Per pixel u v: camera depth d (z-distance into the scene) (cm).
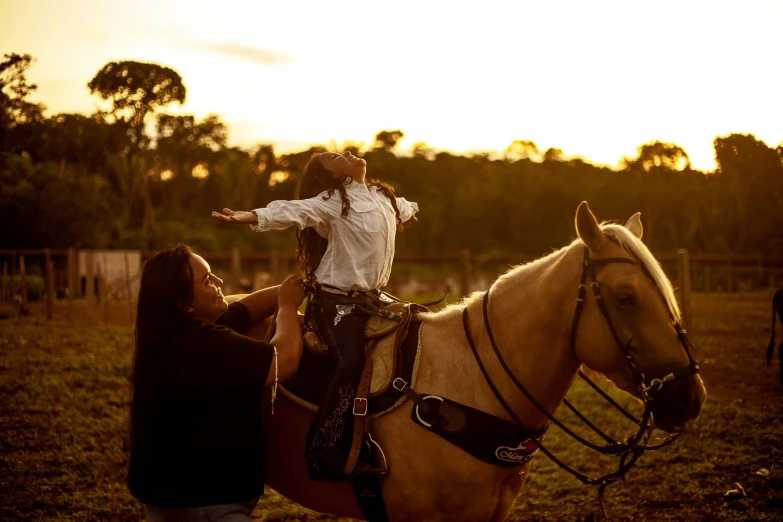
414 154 6031
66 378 827
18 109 3306
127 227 3391
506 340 275
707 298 1717
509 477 277
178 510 246
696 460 545
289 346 262
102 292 1703
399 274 3238
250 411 254
